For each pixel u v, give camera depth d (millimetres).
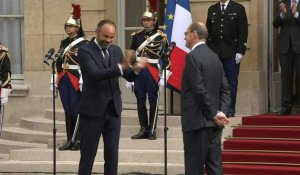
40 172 30578
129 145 30938
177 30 32781
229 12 32531
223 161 29234
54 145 28000
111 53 25016
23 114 37906
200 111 23953
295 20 31641
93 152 25062
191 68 23828
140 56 31578
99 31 24703
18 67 39281
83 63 24516
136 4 37594
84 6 37312
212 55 24188
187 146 24266
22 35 39281
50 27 37781
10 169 30797
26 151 31359
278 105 35156
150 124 31406
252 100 33750
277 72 35188
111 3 37781
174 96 34781
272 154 28953
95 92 24656
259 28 34031
